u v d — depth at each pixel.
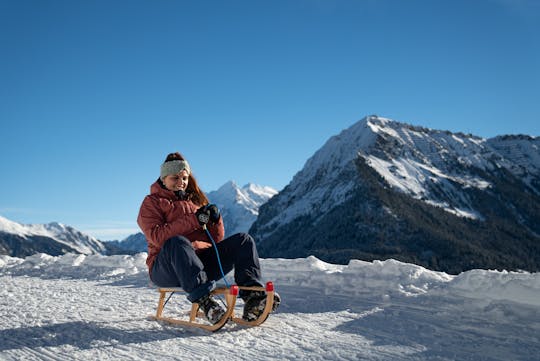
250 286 3.70
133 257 9.92
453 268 143.75
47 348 3.08
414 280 5.15
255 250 3.82
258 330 3.52
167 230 3.69
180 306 4.72
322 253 152.12
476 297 4.33
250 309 3.65
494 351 2.96
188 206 3.92
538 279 4.02
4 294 5.77
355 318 4.00
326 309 4.41
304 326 3.67
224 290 3.46
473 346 3.08
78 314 4.26
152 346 3.08
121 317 4.11
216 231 3.92
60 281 7.94
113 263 9.72
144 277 7.77
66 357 2.87
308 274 6.19
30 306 4.75
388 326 3.68
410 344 3.11
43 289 6.51
